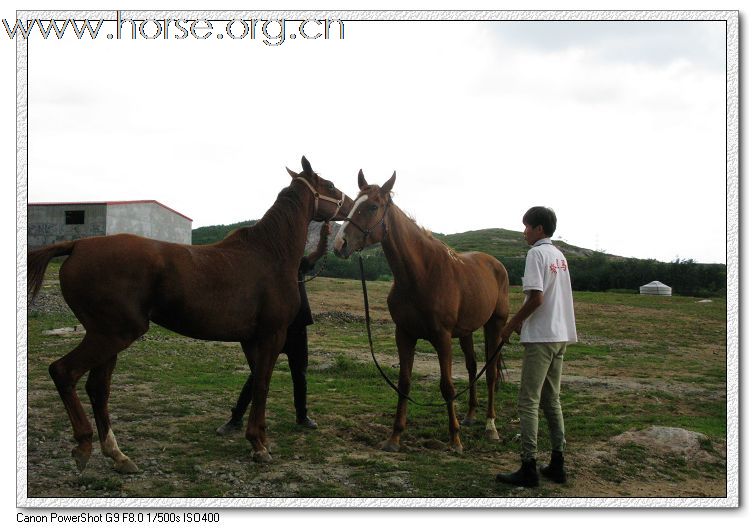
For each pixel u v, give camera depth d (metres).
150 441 5.06
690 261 39.31
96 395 4.23
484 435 5.84
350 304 19.91
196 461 4.57
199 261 4.32
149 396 6.75
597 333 16.23
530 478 4.32
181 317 4.26
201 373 8.45
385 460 4.81
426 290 5.17
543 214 4.50
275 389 7.54
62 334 10.59
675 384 9.02
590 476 4.65
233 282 4.46
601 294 30.53
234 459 4.68
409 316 5.24
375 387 7.99
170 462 4.54
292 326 5.61
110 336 3.97
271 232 4.86
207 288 4.30
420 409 6.76
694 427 6.18
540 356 4.34
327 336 13.78
